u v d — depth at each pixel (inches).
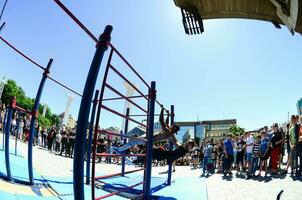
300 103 637.9
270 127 423.8
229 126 3154.5
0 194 135.0
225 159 405.1
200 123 2802.7
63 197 187.8
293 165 326.0
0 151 264.4
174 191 280.2
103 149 580.4
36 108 198.1
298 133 323.9
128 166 582.2
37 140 676.1
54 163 364.8
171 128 264.8
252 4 185.8
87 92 92.7
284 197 241.1
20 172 207.9
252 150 364.2
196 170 522.6
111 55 127.6
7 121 184.4
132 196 236.7
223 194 273.1
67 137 564.4
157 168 587.5
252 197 253.9
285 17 158.7
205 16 206.5
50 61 205.6
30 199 151.3
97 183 270.4
